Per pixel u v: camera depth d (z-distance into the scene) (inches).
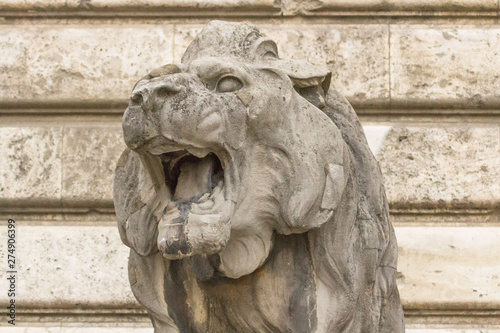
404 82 307.9
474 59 309.7
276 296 165.9
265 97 157.6
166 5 314.0
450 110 309.7
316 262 167.0
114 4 315.0
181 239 149.5
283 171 159.6
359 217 173.3
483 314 302.7
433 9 313.7
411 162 304.0
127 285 303.7
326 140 164.9
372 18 314.0
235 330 169.3
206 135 149.9
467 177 303.7
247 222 158.7
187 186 154.9
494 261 301.9
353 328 169.8
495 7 313.3
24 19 318.7
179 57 311.6
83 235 306.5
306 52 308.7
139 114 149.1
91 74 312.2
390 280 177.6
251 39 169.5
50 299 303.6
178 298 170.2
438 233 302.5
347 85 307.6
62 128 310.0
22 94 311.9
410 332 297.9
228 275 162.4
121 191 168.2
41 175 307.9
